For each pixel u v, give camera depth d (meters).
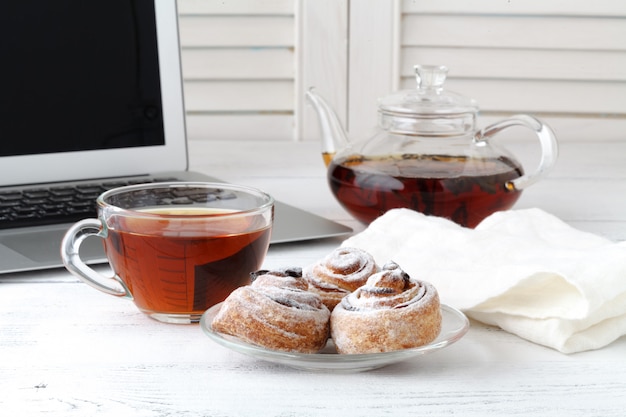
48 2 1.18
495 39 1.67
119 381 0.82
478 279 0.89
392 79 1.71
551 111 1.71
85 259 0.97
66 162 1.18
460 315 0.86
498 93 1.70
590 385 0.82
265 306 0.82
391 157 1.08
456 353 0.85
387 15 1.67
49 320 0.90
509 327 0.88
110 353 0.85
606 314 0.86
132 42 1.21
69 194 1.13
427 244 0.96
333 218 1.15
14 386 0.81
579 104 1.70
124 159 1.21
